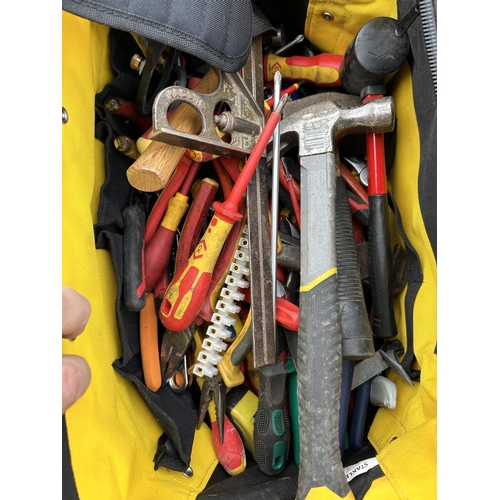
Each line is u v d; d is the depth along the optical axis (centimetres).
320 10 100
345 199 91
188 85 101
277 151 89
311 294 82
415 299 89
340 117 86
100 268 83
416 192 88
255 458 91
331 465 77
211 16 74
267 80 108
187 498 86
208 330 92
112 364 83
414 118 89
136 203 94
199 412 96
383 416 96
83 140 79
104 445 74
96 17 70
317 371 79
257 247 90
